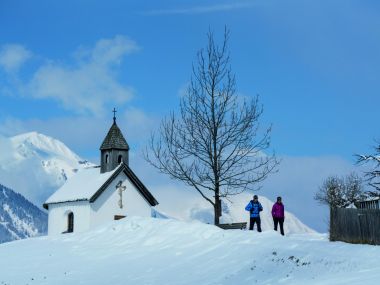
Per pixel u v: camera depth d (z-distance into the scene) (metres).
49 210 57.12
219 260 28.28
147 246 33.53
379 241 31.17
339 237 33.31
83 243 36.53
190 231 33.88
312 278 23.30
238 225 36.03
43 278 28.38
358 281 20.64
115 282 26.72
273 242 30.06
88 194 53.44
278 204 34.16
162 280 26.30
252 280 24.44
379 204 46.25
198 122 38.16
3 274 29.75
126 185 55.59
